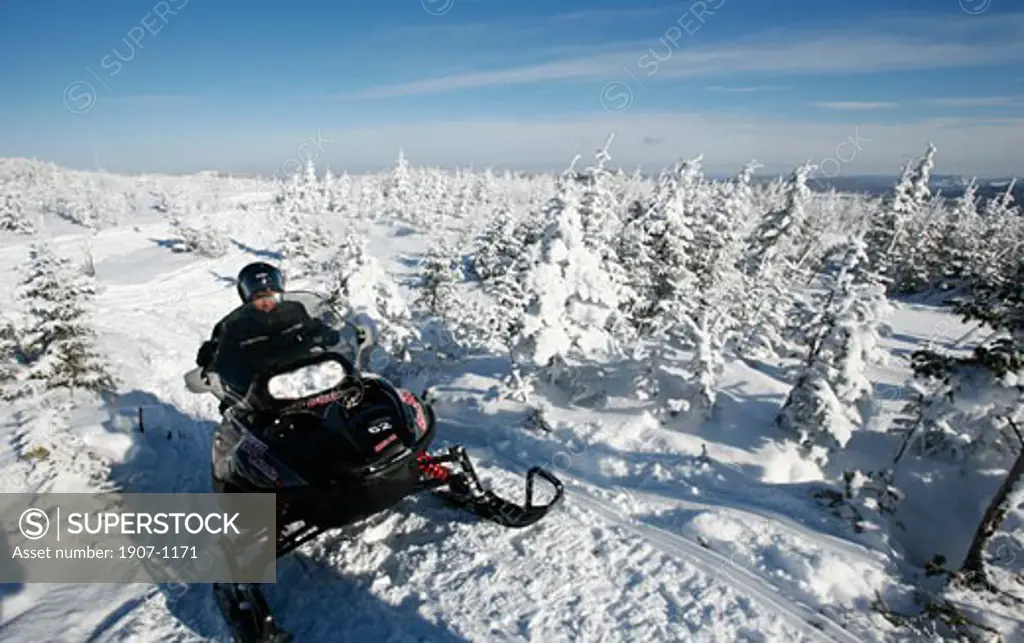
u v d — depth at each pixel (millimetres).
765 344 14672
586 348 8828
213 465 4488
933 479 7160
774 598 4328
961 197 51500
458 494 5227
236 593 3818
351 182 100312
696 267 22938
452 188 92500
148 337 15422
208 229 49625
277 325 4559
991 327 5965
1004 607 4871
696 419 7547
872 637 4078
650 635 3893
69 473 6316
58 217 68312
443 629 3895
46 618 4070
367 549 4812
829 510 5613
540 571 4508
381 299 11633
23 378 10641
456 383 8984
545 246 8742
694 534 5082
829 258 41906
